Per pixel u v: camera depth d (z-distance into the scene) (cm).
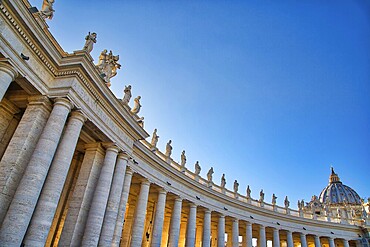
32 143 1902
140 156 3325
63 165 1930
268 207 6322
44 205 1772
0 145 2114
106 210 2508
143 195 3344
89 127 2358
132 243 3067
